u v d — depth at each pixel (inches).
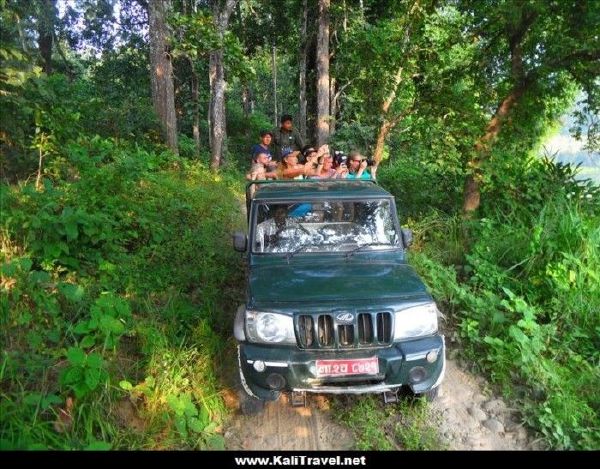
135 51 927.0
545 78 296.5
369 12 746.2
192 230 317.7
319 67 687.7
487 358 194.1
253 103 1627.7
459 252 300.5
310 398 173.5
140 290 221.3
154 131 594.2
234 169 736.3
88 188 268.5
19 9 279.9
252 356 146.9
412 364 148.4
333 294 154.1
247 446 151.2
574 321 224.1
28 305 182.9
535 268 256.2
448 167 335.3
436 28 380.2
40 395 139.4
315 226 188.5
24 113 253.1
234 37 584.7
